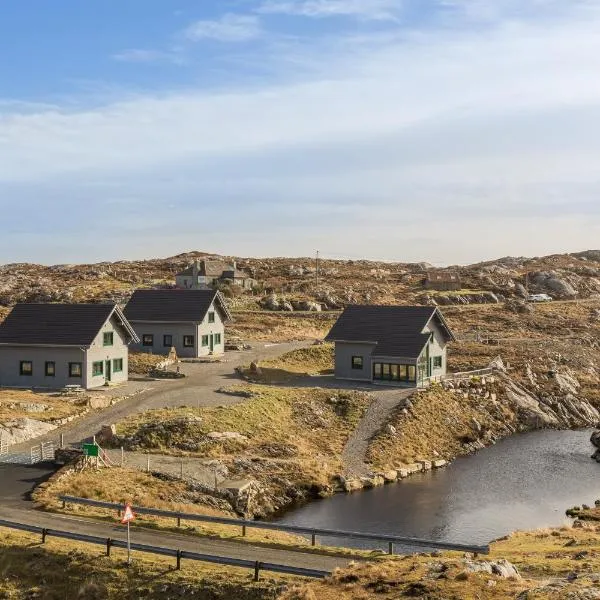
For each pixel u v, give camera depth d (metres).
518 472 63.53
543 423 84.00
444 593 26.72
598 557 32.62
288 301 152.38
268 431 63.97
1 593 32.03
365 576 29.50
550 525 48.12
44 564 33.66
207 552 34.78
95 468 49.34
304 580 30.53
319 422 69.19
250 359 96.75
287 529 36.84
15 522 38.16
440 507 52.66
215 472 52.25
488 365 96.31
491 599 26.08
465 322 141.38
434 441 70.00
